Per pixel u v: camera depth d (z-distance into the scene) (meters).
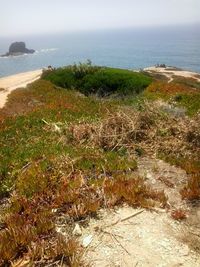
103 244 7.04
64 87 41.28
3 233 7.11
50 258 6.52
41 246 6.67
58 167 10.58
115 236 7.31
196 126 13.23
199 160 11.62
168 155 12.11
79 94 34.84
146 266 6.43
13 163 11.41
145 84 37.12
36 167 10.57
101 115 19.00
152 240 7.20
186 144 12.66
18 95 29.66
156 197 8.96
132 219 7.96
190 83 60.50
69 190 9.00
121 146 12.85
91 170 10.66
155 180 10.31
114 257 6.65
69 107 22.47
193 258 6.69
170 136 13.32
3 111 23.48
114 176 10.26
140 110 16.12
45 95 29.91
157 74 71.88
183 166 11.09
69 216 7.99
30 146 13.23
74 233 7.40
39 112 20.59
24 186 9.49
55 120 18.09
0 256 6.43
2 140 14.99
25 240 6.89
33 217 7.85
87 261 6.51
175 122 14.45
